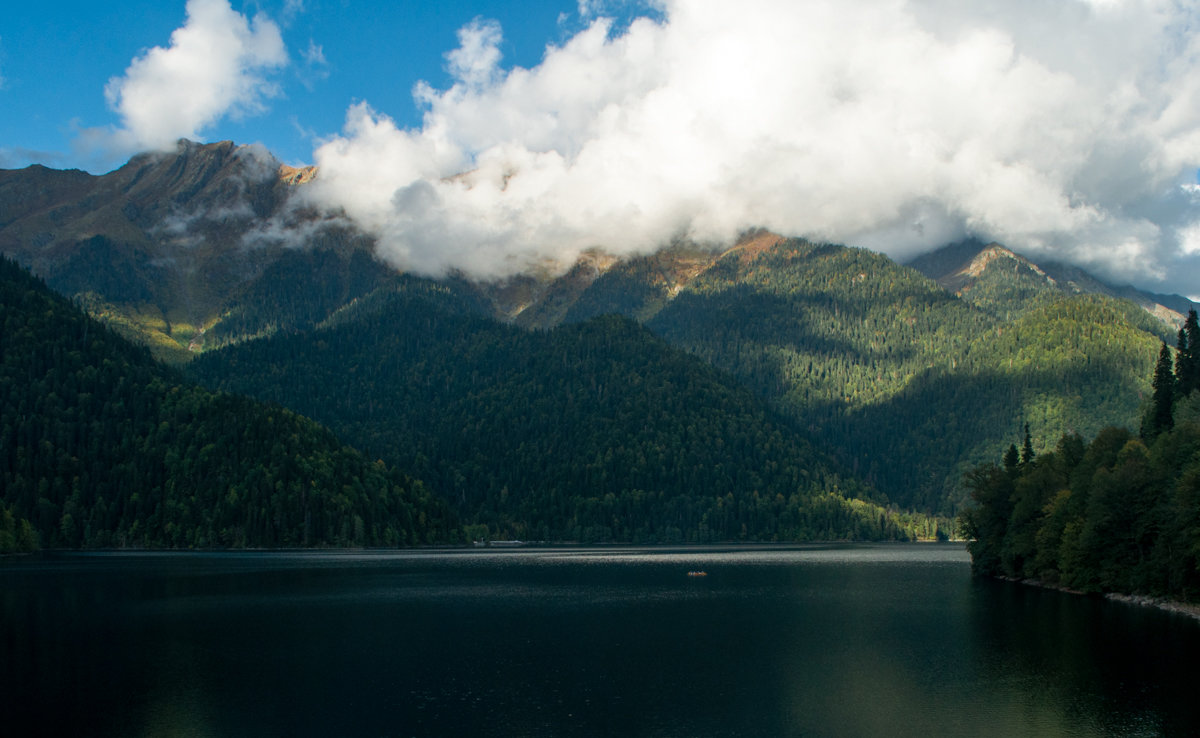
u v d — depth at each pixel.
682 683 89.56
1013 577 189.00
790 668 96.38
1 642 112.00
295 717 77.19
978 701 81.38
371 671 95.50
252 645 110.88
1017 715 76.56
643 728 73.88
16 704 81.62
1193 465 125.00
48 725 75.12
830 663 98.81
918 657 101.44
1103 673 91.31
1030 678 89.81
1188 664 94.38
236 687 88.12
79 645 110.12
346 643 112.31
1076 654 100.38
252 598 157.12
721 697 83.69
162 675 93.38
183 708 80.25
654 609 145.62
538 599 159.88
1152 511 135.50
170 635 117.50
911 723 74.69
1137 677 89.25
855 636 116.25
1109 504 142.88
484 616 136.75
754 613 140.12
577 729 73.62
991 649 105.25
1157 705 79.06
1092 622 121.38
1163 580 133.75
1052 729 72.38
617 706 80.69
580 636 117.88
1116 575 144.12
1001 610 137.50
